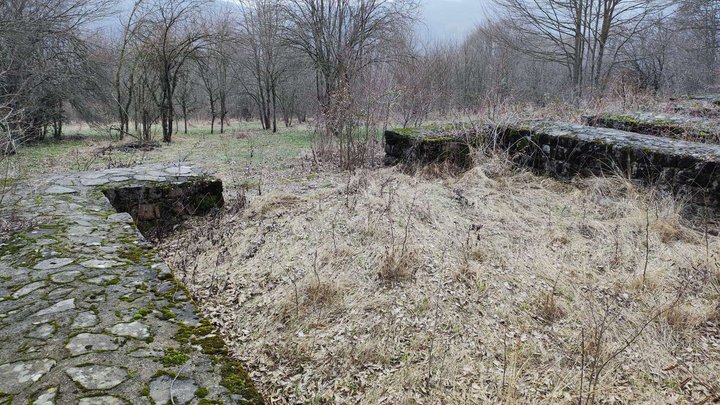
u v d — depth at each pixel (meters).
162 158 11.70
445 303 3.37
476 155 6.89
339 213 5.05
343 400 2.58
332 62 16.39
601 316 3.15
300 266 3.93
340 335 3.07
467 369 2.75
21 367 1.86
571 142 6.04
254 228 4.90
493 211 5.05
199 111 30.66
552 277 3.66
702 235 4.30
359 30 16.08
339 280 3.62
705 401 2.43
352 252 4.11
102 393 1.72
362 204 5.29
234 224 5.12
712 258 3.79
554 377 2.66
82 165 10.49
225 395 1.77
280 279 3.79
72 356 1.93
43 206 4.16
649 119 7.39
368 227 4.52
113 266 2.87
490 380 2.67
